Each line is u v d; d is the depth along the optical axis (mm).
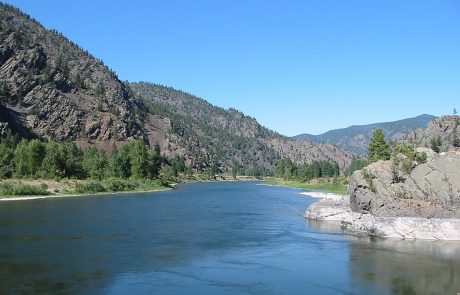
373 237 55344
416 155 63562
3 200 104375
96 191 133125
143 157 171000
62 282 34375
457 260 42406
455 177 57219
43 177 136125
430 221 54844
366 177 62094
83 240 51562
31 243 49312
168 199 114312
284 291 33031
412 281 35625
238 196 128125
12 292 31734
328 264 41094
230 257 43750
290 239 53781
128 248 47469
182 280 35594
